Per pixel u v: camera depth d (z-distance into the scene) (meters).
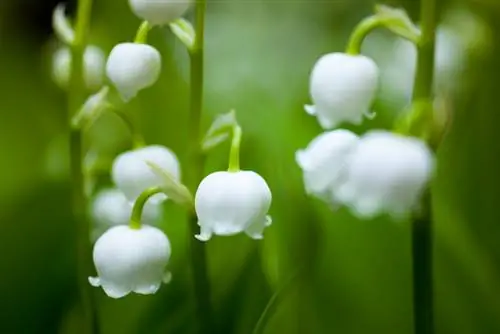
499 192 0.25
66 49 0.24
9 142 0.32
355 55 0.20
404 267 0.24
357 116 0.20
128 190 0.21
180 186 0.20
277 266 0.22
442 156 0.25
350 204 0.19
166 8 0.20
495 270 0.23
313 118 0.28
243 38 0.37
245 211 0.20
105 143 0.28
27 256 0.26
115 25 0.32
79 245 0.22
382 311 0.24
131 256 0.20
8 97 0.37
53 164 0.28
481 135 0.26
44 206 0.27
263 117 0.27
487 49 0.27
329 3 0.39
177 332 0.23
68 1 0.42
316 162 0.20
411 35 0.19
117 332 0.23
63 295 0.25
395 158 0.18
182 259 0.24
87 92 0.24
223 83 0.32
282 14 0.39
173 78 0.31
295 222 0.24
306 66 0.35
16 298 0.25
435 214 0.23
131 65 0.20
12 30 0.44
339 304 0.24
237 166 0.20
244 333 0.22
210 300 0.21
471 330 0.23
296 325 0.23
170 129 0.28
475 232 0.25
